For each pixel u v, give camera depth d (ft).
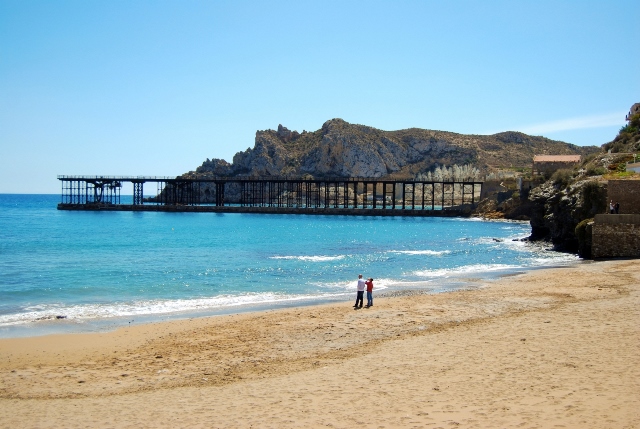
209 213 455.22
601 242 130.21
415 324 64.44
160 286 105.19
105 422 36.04
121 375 47.83
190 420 35.73
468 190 622.95
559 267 123.34
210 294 96.73
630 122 298.56
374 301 84.38
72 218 386.52
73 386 44.91
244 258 154.51
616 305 68.85
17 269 128.88
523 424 31.78
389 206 569.23
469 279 110.11
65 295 95.30
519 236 235.81
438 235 245.65
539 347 49.32
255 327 66.13
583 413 32.91
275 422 34.53
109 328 68.74
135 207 478.59
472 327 60.80
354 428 32.86
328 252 172.76
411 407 35.88
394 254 164.86
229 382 44.52
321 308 79.00
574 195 162.50
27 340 61.41
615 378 39.34
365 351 52.44
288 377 44.86
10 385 45.39
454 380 41.24
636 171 170.09
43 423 36.22
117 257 156.87
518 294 83.92
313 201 622.95
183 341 60.08
